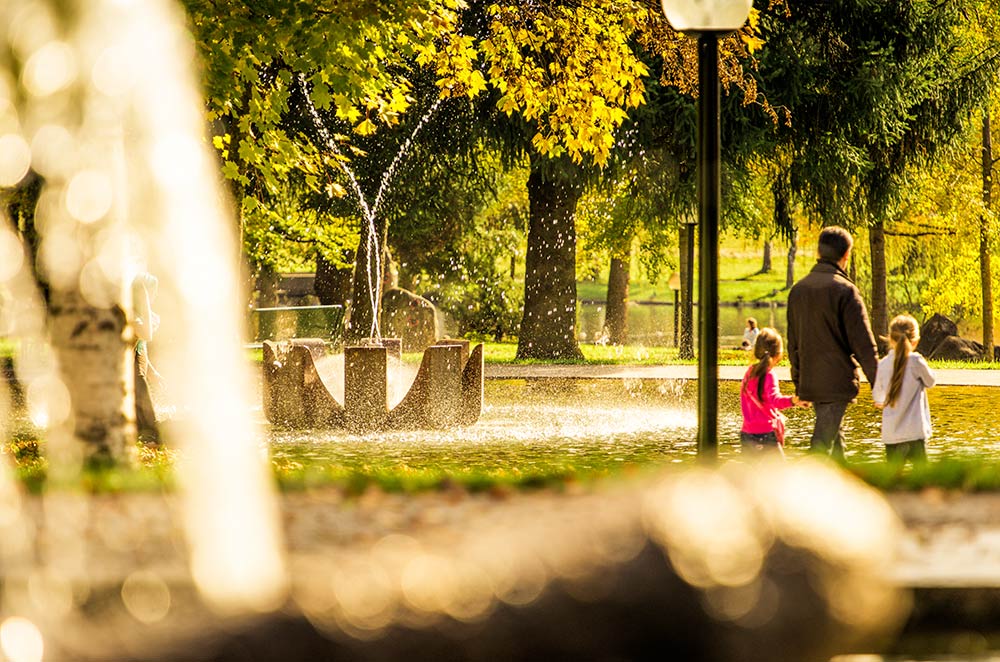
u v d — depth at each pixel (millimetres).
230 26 18656
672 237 56812
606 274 126062
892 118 45156
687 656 5539
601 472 12562
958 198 54656
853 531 5691
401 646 5492
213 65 18688
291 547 8594
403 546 6270
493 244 70375
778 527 5633
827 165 44219
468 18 39844
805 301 14336
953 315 65812
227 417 22438
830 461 12930
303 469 15297
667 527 5645
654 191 42812
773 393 14531
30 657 5684
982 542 9047
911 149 48031
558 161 42531
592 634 5535
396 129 44438
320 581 5781
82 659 5637
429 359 23719
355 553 7465
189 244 19828
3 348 44875
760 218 49125
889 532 5859
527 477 12203
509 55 23812
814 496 5785
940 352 55500
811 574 5555
